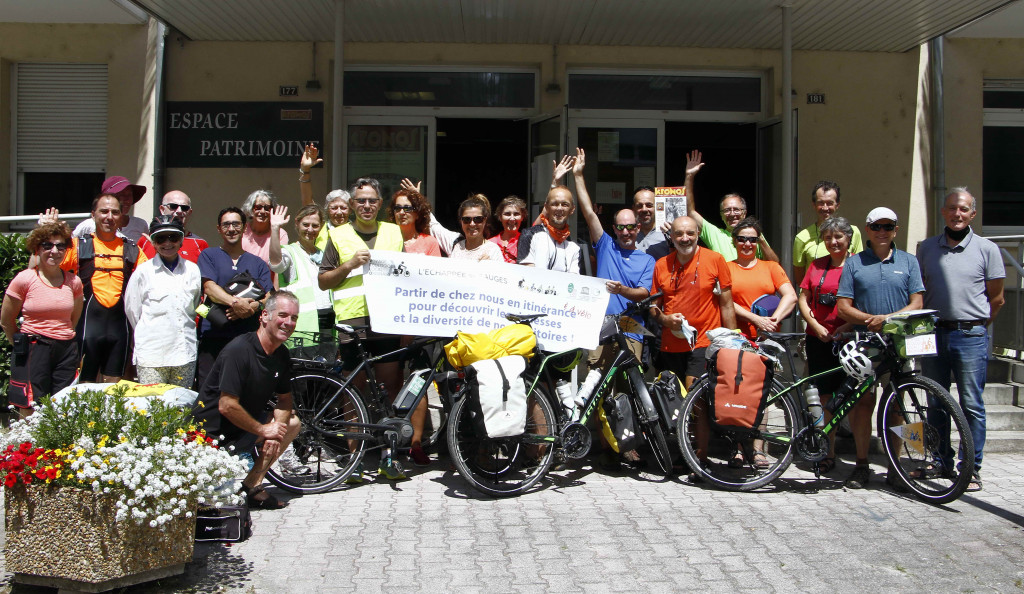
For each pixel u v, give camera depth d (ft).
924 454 16.76
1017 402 22.62
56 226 17.51
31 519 11.58
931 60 28.81
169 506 11.56
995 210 29.73
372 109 28.84
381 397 17.44
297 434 15.69
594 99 29.40
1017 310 23.82
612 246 19.31
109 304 18.10
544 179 28.25
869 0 23.31
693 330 17.78
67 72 28.17
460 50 28.22
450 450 16.57
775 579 12.62
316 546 13.75
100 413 12.07
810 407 17.39
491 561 13.16
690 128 29.91
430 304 17.98
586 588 12.19
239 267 17.70
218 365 14.49
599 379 17.69
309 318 18.76
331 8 24.57
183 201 19.43
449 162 29.53
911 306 17.42
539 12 24.76
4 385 21.49
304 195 21.04
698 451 17.63
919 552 13.79
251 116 27.96
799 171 28.86
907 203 29.04
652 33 27.04
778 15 24.98
